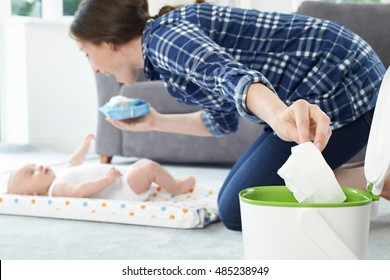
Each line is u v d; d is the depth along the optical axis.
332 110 1.54
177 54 1.25
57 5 4.88
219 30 1.50
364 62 1.58
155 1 2.69
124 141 3.62
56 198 1.91
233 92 1.07
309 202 0.93
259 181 1.62
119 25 1.57
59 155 4.12
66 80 4.66
